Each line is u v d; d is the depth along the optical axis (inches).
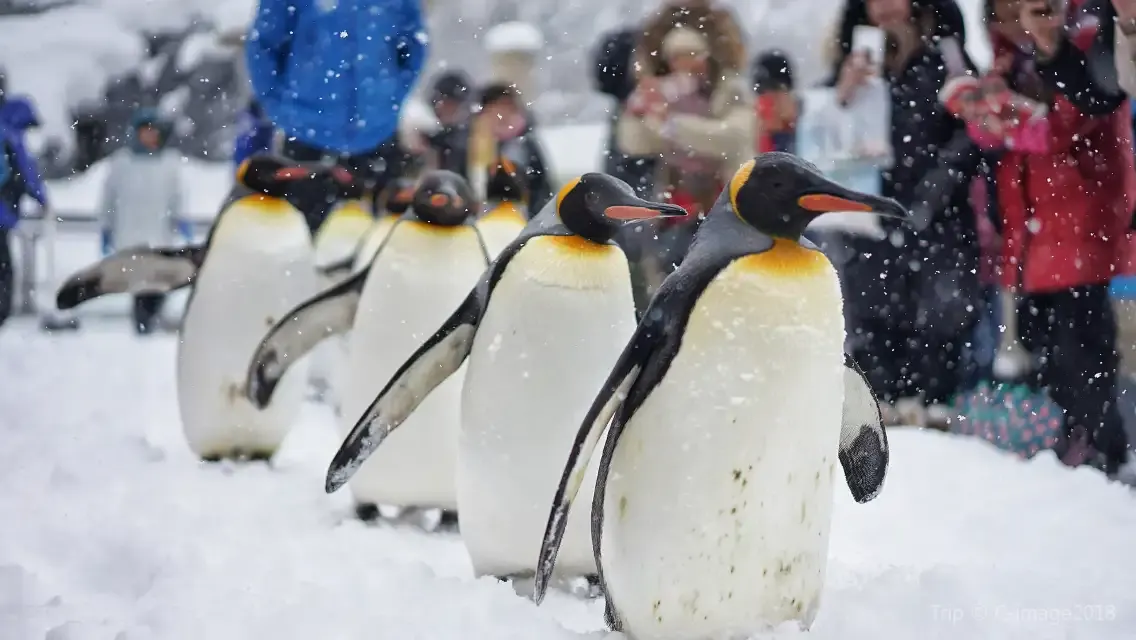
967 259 360.2
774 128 385.1
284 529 239.3
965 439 349.4
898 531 257.6
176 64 1087.0
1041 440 345.7
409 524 257.0
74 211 851.4
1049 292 326.3
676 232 375.6
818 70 1097.4
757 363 157.5
